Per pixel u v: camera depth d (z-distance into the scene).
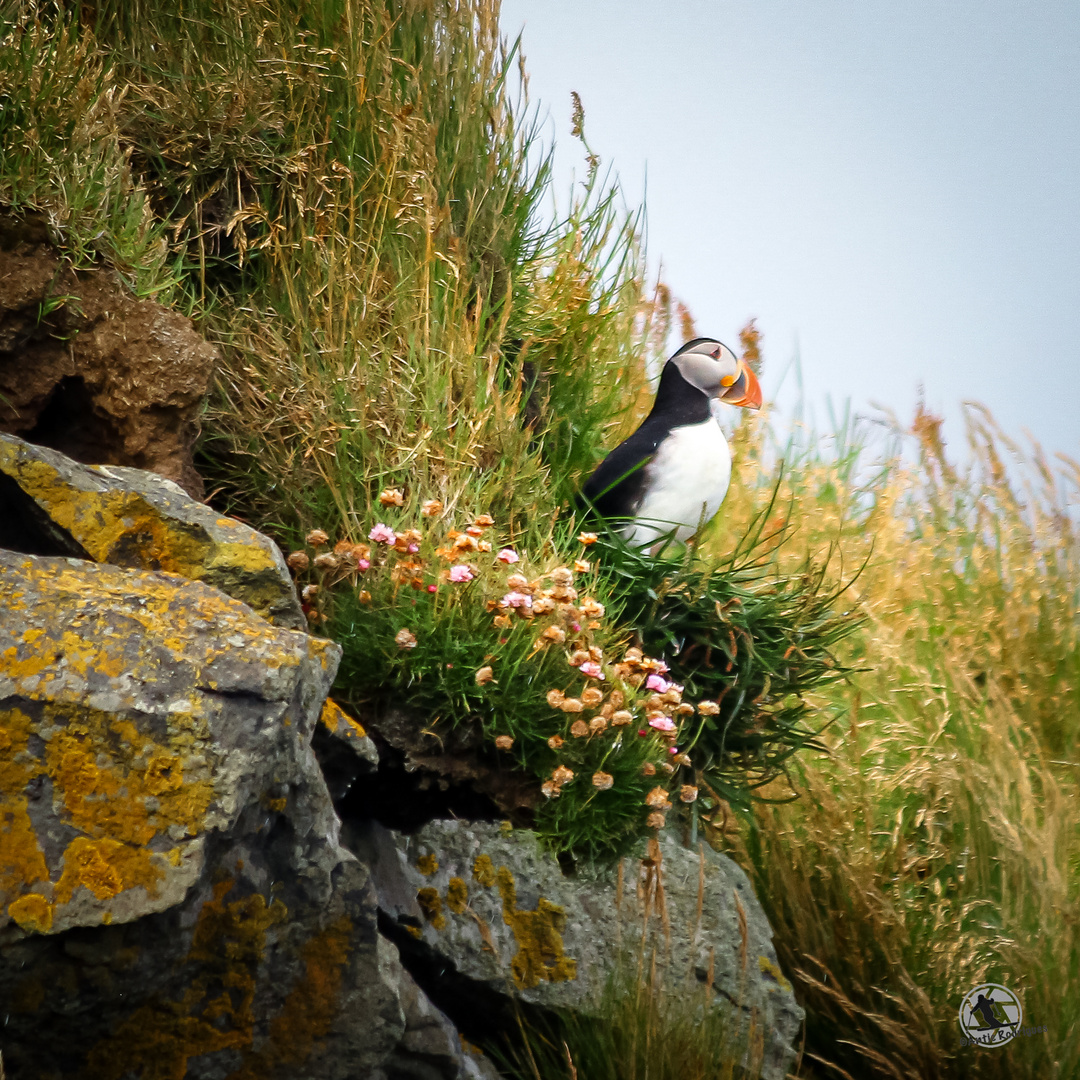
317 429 2.51
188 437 2.26
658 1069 2.38
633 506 3.09
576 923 2.74
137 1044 1.50
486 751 2.23
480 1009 2.60
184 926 1.44
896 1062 2.99
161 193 2.77
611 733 2.28
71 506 1.75
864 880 3.21
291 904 1.64
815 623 3.00
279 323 2.69
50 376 2.13
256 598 1.81
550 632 2.20
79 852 1.35
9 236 2.07
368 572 2.29
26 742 1.38
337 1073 1.69
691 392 3.26
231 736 1.47
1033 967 3.00
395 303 2.88
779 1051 2.88
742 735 2.90
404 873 2.49
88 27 2.76
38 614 1.48
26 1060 1.42
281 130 2.92
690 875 2.95
